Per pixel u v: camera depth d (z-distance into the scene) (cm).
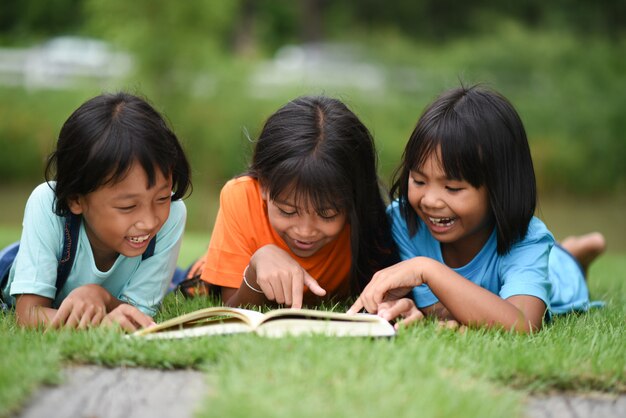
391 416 223
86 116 324
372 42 2231
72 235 349
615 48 2231
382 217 388
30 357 268
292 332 288
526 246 367
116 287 369
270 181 347
